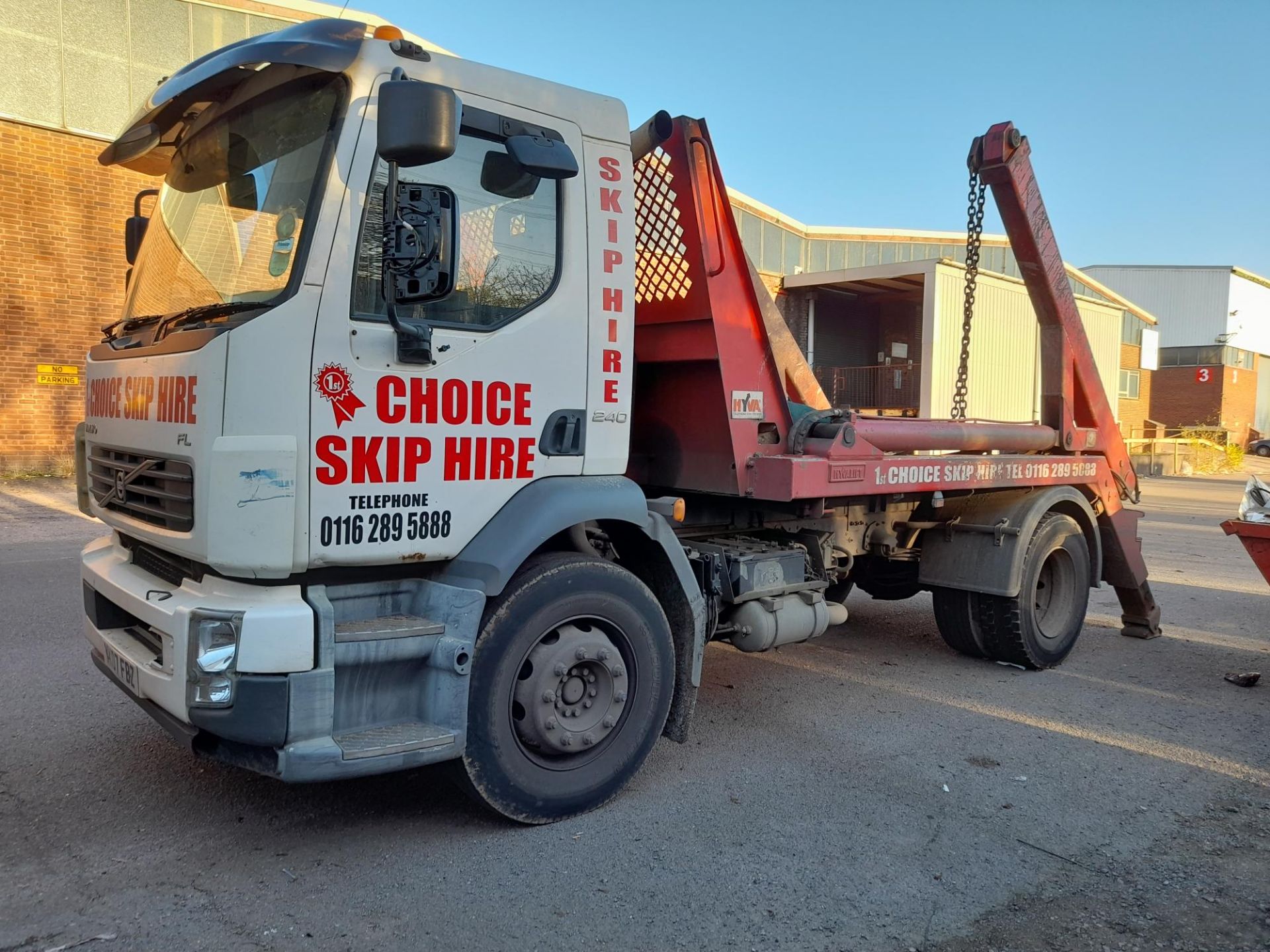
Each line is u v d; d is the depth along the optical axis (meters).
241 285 3.43
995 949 3.06
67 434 14.74
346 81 3.32
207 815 3.86
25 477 14.34
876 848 3.75
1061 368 7.02
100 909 3.12
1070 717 5.47
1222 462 36.09
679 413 5.03
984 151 6.37
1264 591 9.84
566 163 3.58
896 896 3.38
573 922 3.14
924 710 5.55
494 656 3.64
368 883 3.36
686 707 4.36
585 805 3.96
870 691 5.93
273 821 3.84
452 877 3.42
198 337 3.20
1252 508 6.47
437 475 3.51
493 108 3.67
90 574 4.01
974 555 6.26
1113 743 5.05
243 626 3.11
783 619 5.14
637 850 3.68
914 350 27.17
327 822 3.84
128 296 4.29
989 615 6.32
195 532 3.23
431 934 3.04
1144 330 39.25
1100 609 8.83
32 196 14.12
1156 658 6.94
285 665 3.14
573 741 3.87
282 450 3.16
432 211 3.18
